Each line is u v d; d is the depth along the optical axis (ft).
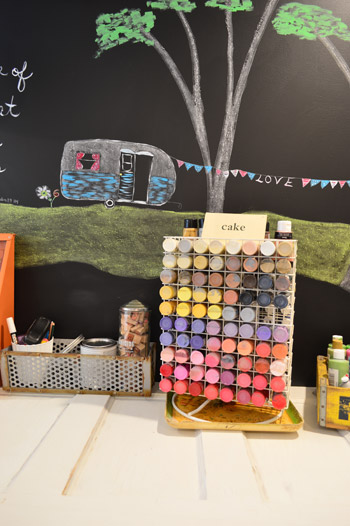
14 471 2.40
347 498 2.20
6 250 3.91
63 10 3.95
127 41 3.91
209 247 2.98
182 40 3.86
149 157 3.94
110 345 3.71
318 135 3.83
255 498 2.17
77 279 4.06
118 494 2.21
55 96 4.00
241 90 3.85
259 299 2.87
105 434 2.91
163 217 3.96
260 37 3.81
